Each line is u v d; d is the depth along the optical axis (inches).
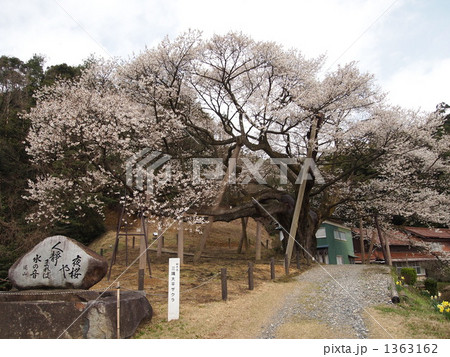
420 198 823.7
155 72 631.8
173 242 1002.7
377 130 671.1
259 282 507.5
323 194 898.7
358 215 901.2
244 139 687.7
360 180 837.8
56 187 570.3
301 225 783.7
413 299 436.8
